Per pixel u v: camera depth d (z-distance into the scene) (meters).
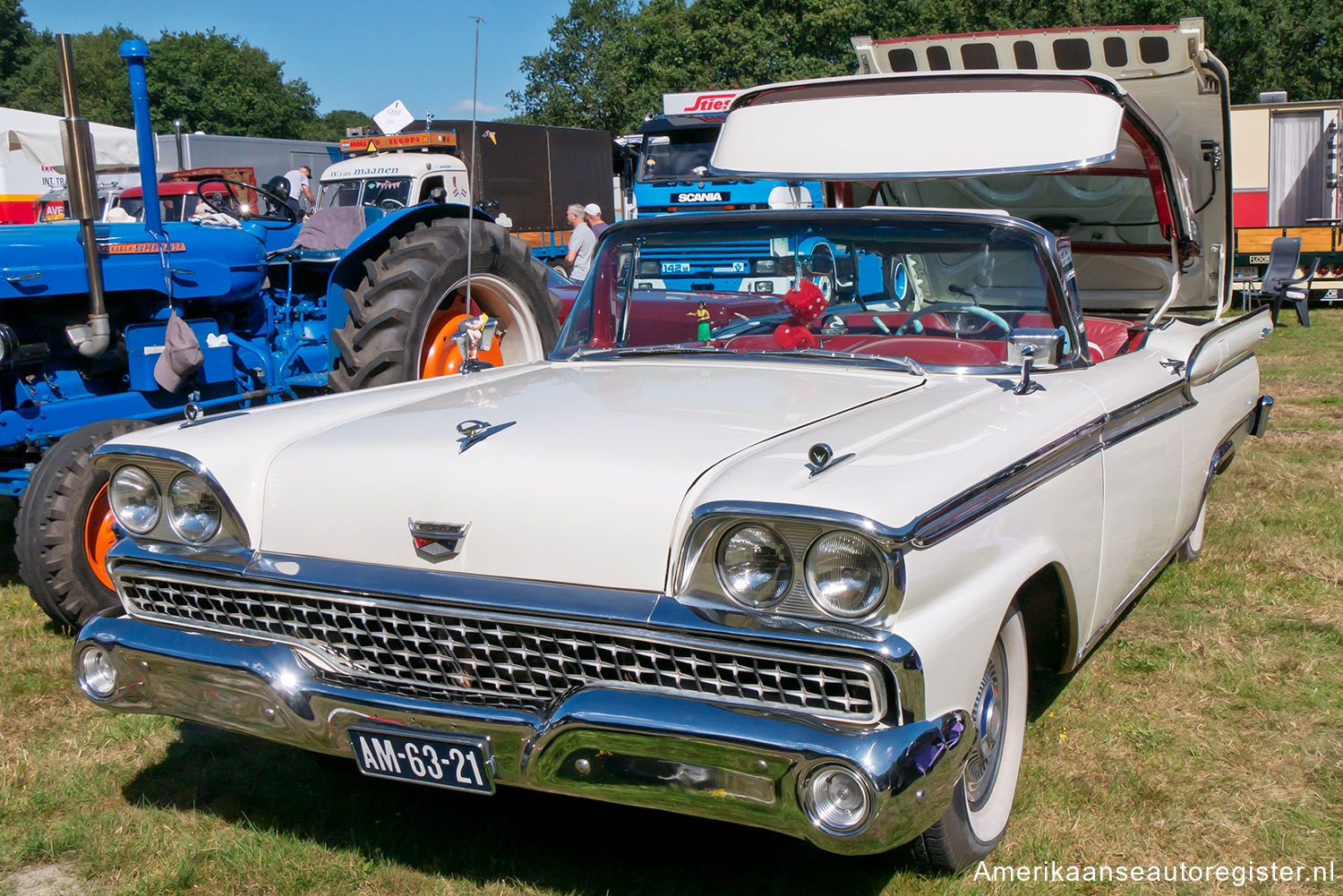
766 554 2.11
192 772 3.32
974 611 2.25
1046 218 4.96
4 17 50.03
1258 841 2.78
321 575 2.49
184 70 54.03
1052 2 35.34
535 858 2.79
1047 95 3.50
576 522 2.29
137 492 2.74
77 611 4.34
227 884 2.71
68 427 4.88
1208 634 4.09
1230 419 4.46
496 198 17.67
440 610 2.35
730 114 4.08
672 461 2.34
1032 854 2.72
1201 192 4.78
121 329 5.14
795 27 35.50
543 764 2.25
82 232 4.75
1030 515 2.55
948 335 3.23
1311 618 4.23
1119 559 3.24
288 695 2.47
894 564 2.03
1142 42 4.34
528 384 3.19
